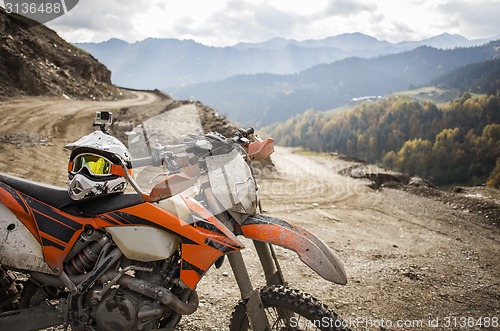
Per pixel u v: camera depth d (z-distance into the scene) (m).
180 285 2.77
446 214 10.92
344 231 8.47
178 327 3.91
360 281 5.54
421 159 179.50
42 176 10.48
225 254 2.80
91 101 46.12
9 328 2.82
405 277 5.85
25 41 50.28
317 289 5.14
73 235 2.76
